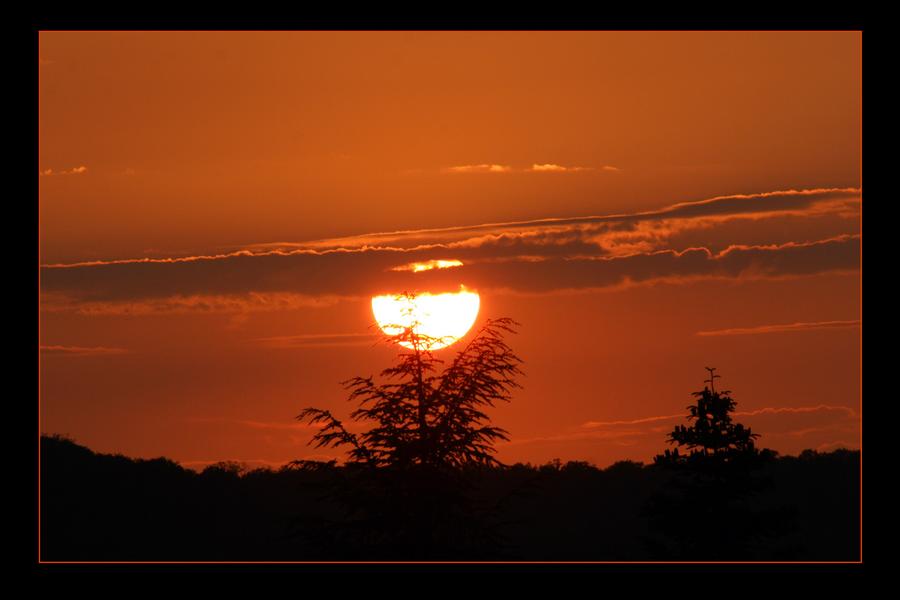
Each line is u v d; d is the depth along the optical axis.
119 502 105.50
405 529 73.19
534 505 98.62
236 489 102.56
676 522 108.00
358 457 75.44
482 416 76.88
